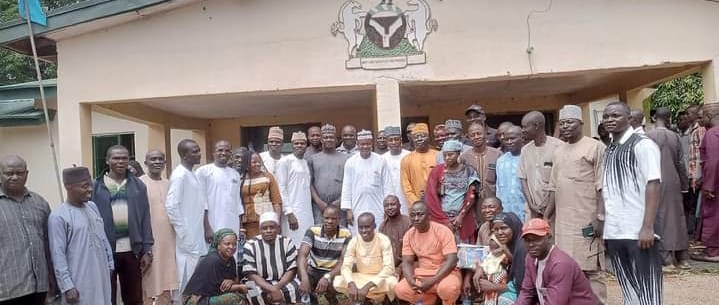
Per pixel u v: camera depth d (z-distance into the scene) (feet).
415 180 21.31
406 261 18.86
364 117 37.63
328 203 22.48
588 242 16.05
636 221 14.47
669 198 22.65
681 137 28.04
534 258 13.78
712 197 23.26
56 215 15.19
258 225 21.18
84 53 25.40
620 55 24.64
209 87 25.18
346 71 25.02
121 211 18.02
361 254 19.33
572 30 24.73
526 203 18.85
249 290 19.06
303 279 19.25
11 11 57.36
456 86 30.07
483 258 18.11
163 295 20.42
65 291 14.97
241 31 25.17
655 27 24.63
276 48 25.09
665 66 24.93
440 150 23.57
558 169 16.55
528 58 24.79
